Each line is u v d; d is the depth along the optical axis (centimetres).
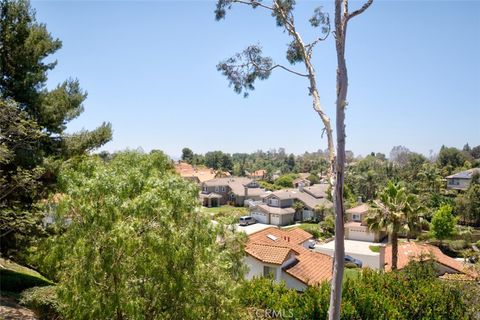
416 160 10269
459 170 8612
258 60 1496
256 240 2400
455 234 4694
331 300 1153
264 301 1516
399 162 13362
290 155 14462
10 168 1456
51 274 953
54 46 1819
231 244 1066
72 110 1847
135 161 1200
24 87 1620
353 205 6019
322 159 12588
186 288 841
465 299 1540
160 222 828
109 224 816
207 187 7800
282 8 1409
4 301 1341
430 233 4662
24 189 1375
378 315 1401
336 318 1140
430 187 6850
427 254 2180
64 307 962
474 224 5706
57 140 1788
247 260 2127
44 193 1543
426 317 1438
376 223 2673
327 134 1240
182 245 827
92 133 1888
